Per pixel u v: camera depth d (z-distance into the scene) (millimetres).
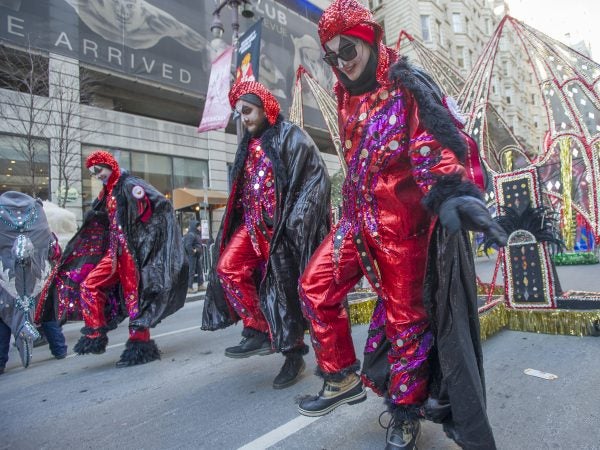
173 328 5473
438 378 1514
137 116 13773
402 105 1492
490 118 5543
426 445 1779
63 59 11539
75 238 3814
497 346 3283
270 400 2486
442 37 26203
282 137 2551
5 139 10273
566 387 2344
